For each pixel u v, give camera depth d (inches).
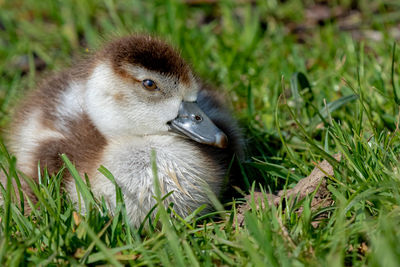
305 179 324.8
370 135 345.1
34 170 354.6
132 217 330.3
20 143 389.4
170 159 336.5
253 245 263.7
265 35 566.3
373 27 557.3
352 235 264.2
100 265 262.5
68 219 283.7
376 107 392.2
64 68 426.0
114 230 279.9
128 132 354.3
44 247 277.1
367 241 263.6
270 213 290.4
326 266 237.6
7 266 252.1
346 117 401.7
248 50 524.1
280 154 391.9
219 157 362.0
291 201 311.3
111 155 337.4
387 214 263.6
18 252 251.3
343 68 462.0
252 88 476.1
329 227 273.4
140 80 342.3
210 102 394.3
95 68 357.7
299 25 594.2
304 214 278.1
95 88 354.6
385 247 222.4
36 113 390.0
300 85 428.1
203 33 557.3
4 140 429.4
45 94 398.0
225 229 289.0
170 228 269.9
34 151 365.1
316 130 400.8
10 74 539.8
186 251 255.6
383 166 293.9
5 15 610.5
